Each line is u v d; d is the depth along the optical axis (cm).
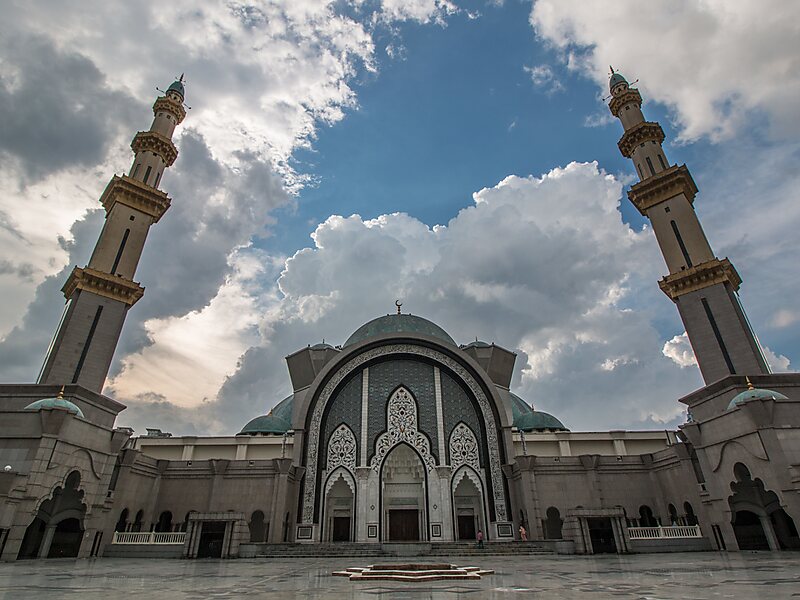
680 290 4006
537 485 3494
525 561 2162
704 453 2739
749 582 1105
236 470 3575
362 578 1385
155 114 4956
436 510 3606
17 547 2183
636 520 3372
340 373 4116
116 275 3922
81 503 2717
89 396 2988
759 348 3762
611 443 4688
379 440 3856
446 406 3988
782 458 2241
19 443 2375
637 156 4731
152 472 3509
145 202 4312
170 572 1661
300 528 3534
